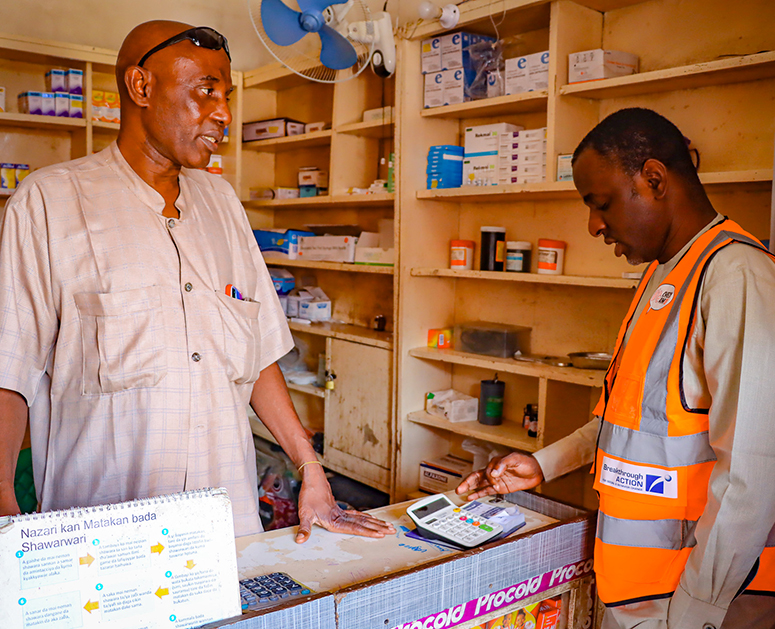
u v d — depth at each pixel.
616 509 1.11
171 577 0.78
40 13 3.73
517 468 1.37
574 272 2.87
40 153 3.84
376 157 3.72
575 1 2.54
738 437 0.95
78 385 1.24
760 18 2.27
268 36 2.53
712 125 2.38
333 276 4.07
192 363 1.29
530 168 2.70
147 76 1.22
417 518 1.22
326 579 1.02
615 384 1.14
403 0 3.39
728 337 0.97
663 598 1.08
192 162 1.28
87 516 0.74
